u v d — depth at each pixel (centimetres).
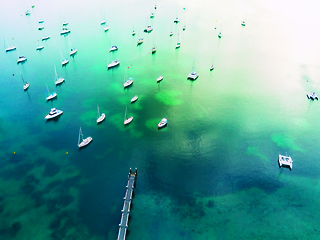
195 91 13338
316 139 10312
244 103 12462
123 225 7012
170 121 11112
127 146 9744
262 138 10319
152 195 7981
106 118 11169
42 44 17538
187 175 8669
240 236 7050
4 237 6844
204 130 10669
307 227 7281
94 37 18988
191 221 7350
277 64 16112
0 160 8988
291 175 8750
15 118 10988
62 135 10162
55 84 13412
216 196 8038
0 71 14312
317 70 15462
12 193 7906
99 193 7994
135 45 18138
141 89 13362
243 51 17700
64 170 8694
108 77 14325
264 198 8012
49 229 7044
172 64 15912
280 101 12662
